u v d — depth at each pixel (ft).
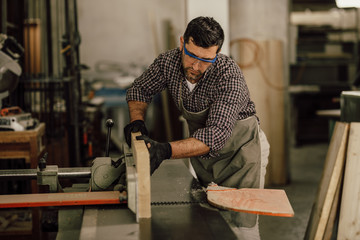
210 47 5.15
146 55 24.58
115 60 24.41
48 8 13.70
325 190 6.33
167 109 20.70
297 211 12.12
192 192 5.56
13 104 11.47
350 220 6.04
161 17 24.25
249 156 6.38
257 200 5.08
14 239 8.37
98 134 16.07
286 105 15.40
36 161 9.16
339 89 22.61
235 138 6.40
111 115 21.42
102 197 4.90
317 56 23.30
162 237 4.14
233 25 16.21
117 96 21.80
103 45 24.25
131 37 24.32
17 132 9.03
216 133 5.31
